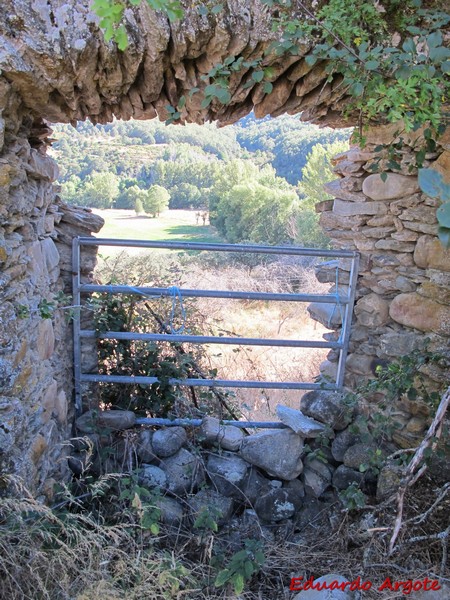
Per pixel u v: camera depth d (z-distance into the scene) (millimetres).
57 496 2525
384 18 2201
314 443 3092
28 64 1955
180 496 2945
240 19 2096
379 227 2928
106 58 2053
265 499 2936
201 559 2611
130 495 2311
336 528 2787
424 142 2457
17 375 2064
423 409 2848
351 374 3182
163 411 3256
